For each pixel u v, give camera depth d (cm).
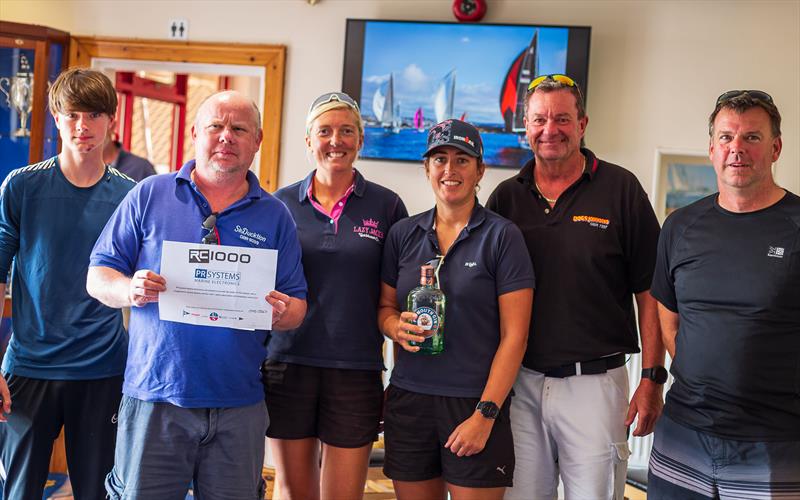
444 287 226
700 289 208
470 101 411
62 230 238
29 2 437
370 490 359
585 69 399
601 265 235
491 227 227
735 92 206
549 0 409
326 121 245
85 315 240
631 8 404
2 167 412
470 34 409
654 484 221
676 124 403
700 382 207
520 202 246
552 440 242
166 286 201
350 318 245
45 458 242
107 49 436
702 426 207
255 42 431
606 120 407
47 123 414
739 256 203
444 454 224
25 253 240
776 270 197
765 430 199
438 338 220
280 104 427
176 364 203
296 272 220
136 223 210
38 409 238
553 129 232
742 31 398
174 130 642
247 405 212
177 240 206
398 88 415
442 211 233
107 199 243
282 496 254
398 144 417
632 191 242
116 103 245
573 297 233
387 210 256
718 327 204
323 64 427
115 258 210
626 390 244
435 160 227
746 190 202
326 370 246
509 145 408
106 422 244
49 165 242
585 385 234
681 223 219
